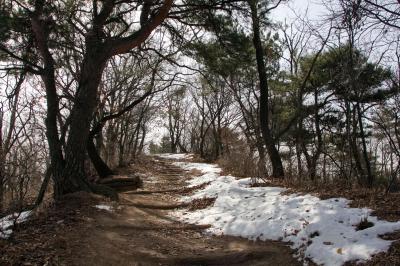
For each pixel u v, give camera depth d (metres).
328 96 19.86
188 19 14.17
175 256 6.89
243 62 14.43
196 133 46.84
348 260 5.81
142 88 20.22
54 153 10.77
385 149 20.47
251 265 6.56
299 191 10.02
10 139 10.34
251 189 11.39
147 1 12.41
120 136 24.55
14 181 8.99
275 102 22.80
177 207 11.44
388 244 5.77
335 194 8.93
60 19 12.00
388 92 17.58
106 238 7.32
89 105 11.02
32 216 8.14
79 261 6.01
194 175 19.30
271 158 14.66
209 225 9.14
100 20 11.43
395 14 7.73
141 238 7.81
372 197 8.20
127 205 10.62
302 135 19.88
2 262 5.52
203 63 14.66
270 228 7.95
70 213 8.45
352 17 8.39
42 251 6.09
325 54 18.45
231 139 23.14
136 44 11.48
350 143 15.98
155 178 18.70
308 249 6.56
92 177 16.23
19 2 11.31
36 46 12.52
